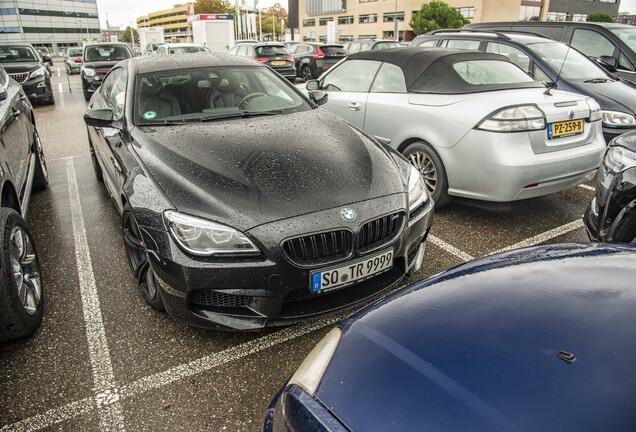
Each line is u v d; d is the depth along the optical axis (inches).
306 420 43.1
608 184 105.8
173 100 117.4
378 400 41.5
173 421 70.4
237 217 77.7
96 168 183.6
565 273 57.1
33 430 68.9
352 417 40.9
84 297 104.3
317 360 50.7
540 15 2224.4
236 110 119.0
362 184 88.2
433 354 45.2
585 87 193.0
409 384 42.1
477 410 38.2
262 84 131.9
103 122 114.9
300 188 83.7
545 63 205.0
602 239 106.7
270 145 97.1
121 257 124.0
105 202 166.2
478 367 42.6
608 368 41.0
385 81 164.2
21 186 120.3
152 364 82.7
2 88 116.1
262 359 84.0
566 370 41.0
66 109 394.9
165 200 81.7
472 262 66.2
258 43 581.9
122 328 92.8
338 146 100.3
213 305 80.5
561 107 130.7
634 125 178.1
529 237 134.5
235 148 94.8
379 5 2306.8
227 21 990.4
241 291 77.4
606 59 243.6
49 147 254.2
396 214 87.7
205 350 86.4
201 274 76.5
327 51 628.4
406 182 95.5
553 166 127.8
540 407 37.6
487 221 145.9
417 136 146.7
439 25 1900.8
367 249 83.4
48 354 85.5
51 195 174.6
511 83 147.9
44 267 118.6
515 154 124.6
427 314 51.9
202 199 80.3
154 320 95.2
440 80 146.0
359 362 46.8
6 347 87.6
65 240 135.2
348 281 81.8
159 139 100.2
